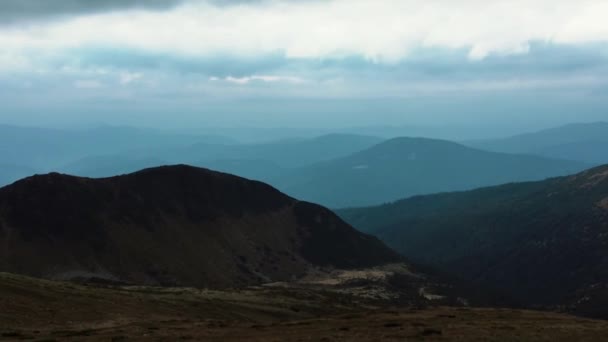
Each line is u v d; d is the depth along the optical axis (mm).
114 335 51656
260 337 49656
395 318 63750
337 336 49125
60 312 62219
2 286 65438
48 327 56500
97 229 166625
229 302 92250
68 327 57688
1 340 48219
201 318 76625
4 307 59125
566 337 49469
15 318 57000
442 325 56375
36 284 72125
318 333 51500
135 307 73000
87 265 152750
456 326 55281
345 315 69750
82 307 66125
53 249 152500
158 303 79000
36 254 148500
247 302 97062
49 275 143125
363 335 49594
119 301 74000
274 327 57438
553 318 66375
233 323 62781
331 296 137500
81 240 159875
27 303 62312
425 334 50000
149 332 54156
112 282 146500
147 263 163500
